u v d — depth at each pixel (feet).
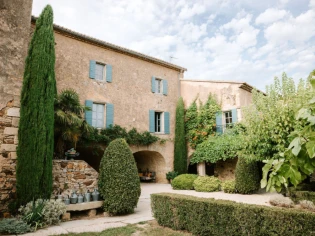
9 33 21.42
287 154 5.21
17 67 21.56
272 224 12.39
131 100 43.52
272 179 5.38
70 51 36.63
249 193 32.78
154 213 18.83
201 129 47.24
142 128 44.32
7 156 19.98
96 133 35.96
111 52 42.11
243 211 13.57
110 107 39.99
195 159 45.44
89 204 21.13
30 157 20.06
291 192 24.97
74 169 23.36
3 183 19.45
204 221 15.28
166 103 49.55
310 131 4.80
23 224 16.43
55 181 22.02
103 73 41.22
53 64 23.84
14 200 19.70
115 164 22.04
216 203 14.89
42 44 23.09
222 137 43.01
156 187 41.81
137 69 45.55
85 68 38.14
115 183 21.50
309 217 11.30
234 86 44.93
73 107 28.14
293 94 22.94
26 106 21.13
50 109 22.26
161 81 49.75
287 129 19.71
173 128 49.98
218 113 46.32
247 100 46.39
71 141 29.12
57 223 18.51
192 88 51.06
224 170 46.62
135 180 22.40
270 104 23.40
